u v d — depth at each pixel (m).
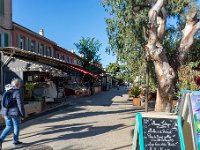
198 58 14.08
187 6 12.88
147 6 12.36
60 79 26.03
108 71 42.00
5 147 8.69
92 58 37.38
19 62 16.23
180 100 7.06
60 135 10.40
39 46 32.09
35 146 8.80
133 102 22.20
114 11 13.50
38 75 19.05
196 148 6.00
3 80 16.19
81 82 34.12
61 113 16.98
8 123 8.65
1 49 16.30
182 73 12.11
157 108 10.23
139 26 13.10
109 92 45.78
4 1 22.84
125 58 15.66
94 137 10.05
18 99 8.68
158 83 10.04
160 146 6.04
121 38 14.78
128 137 10.03
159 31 10.19
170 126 6.21
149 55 9.81
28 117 14.76
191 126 6.12
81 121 13.67
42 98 17.86
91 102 25.12
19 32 26.06
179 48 10.91
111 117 15.00
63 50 41.12
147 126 6.18
